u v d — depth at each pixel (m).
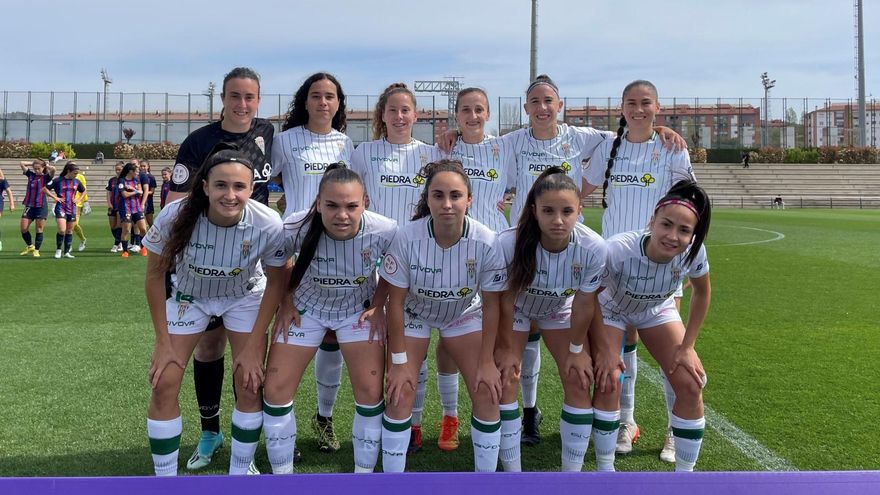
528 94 4.18
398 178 3.95
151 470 3.06
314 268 2.94
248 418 2.84
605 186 4.12
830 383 4.34
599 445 2.99
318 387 3.39
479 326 3.14
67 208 11.14
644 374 4.72
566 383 2.98
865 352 5.11
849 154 42.19
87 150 38.56
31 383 4.28
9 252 11.72
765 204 36.53
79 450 3.28
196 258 2.84
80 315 6.36
